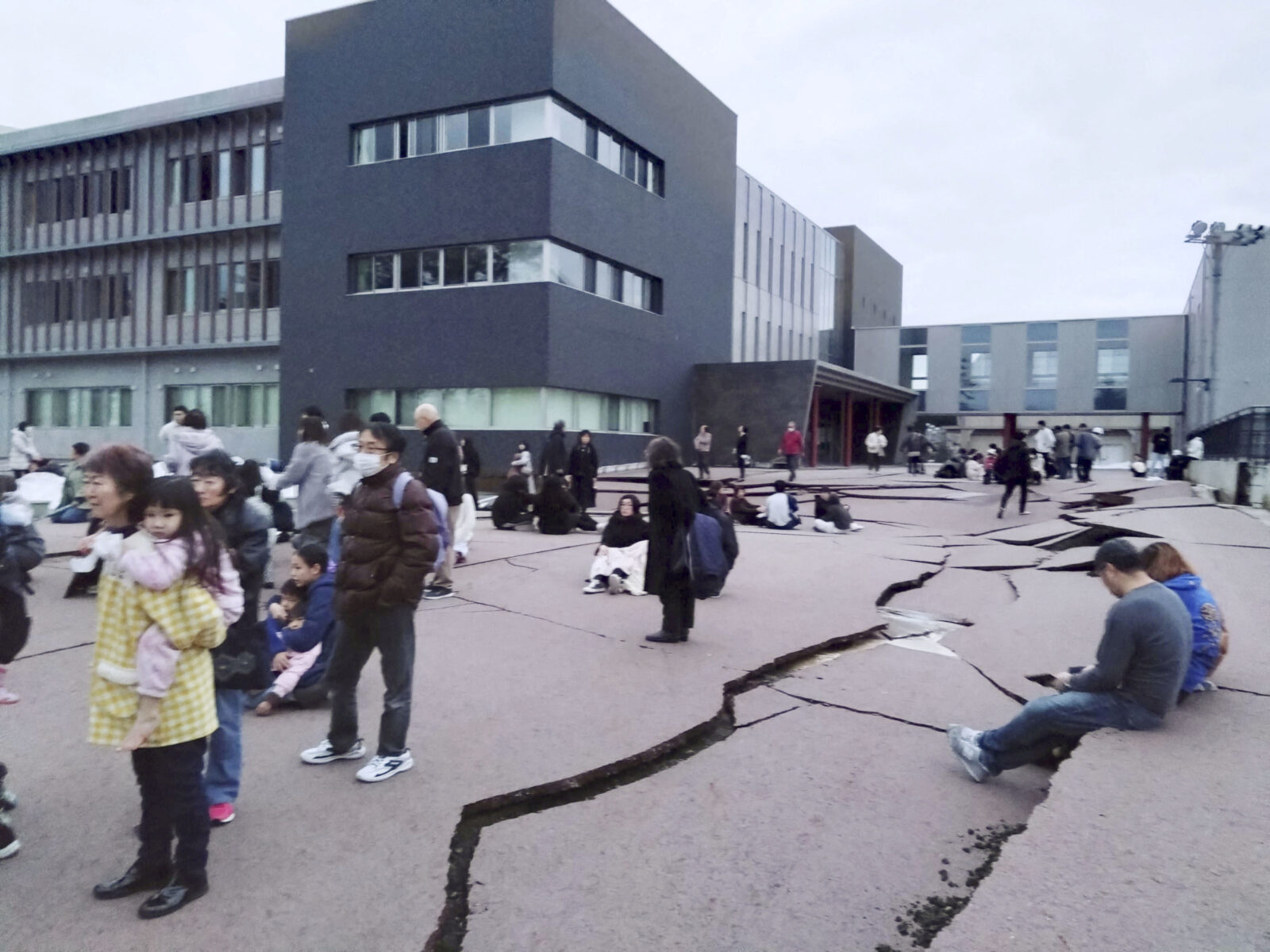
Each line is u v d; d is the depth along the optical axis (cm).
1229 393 3431
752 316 3984
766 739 511
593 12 2620
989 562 1139
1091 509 1767
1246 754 436
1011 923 296
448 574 861
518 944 304
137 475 302
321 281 2800
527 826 395
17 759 450
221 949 292
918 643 741
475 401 2598
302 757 450
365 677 609
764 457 3253
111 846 361
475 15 2520
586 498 1570
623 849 375
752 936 313
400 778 432
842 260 5359
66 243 3622
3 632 465
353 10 2714
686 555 686
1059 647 716
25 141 3609
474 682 589
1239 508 1664
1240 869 329
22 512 493
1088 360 4591
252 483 816
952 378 4847
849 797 433
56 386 3722
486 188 2523
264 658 376
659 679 600
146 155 3422
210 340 3331
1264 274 3394
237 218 3228
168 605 297
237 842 366
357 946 296
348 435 770
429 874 343
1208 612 523
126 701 303
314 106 2791
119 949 289
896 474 3222
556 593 884
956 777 461
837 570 1052
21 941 292
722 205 3541
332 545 699
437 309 2616
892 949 308
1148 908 303
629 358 2888
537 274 2477
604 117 2686
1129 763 422
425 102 2608
